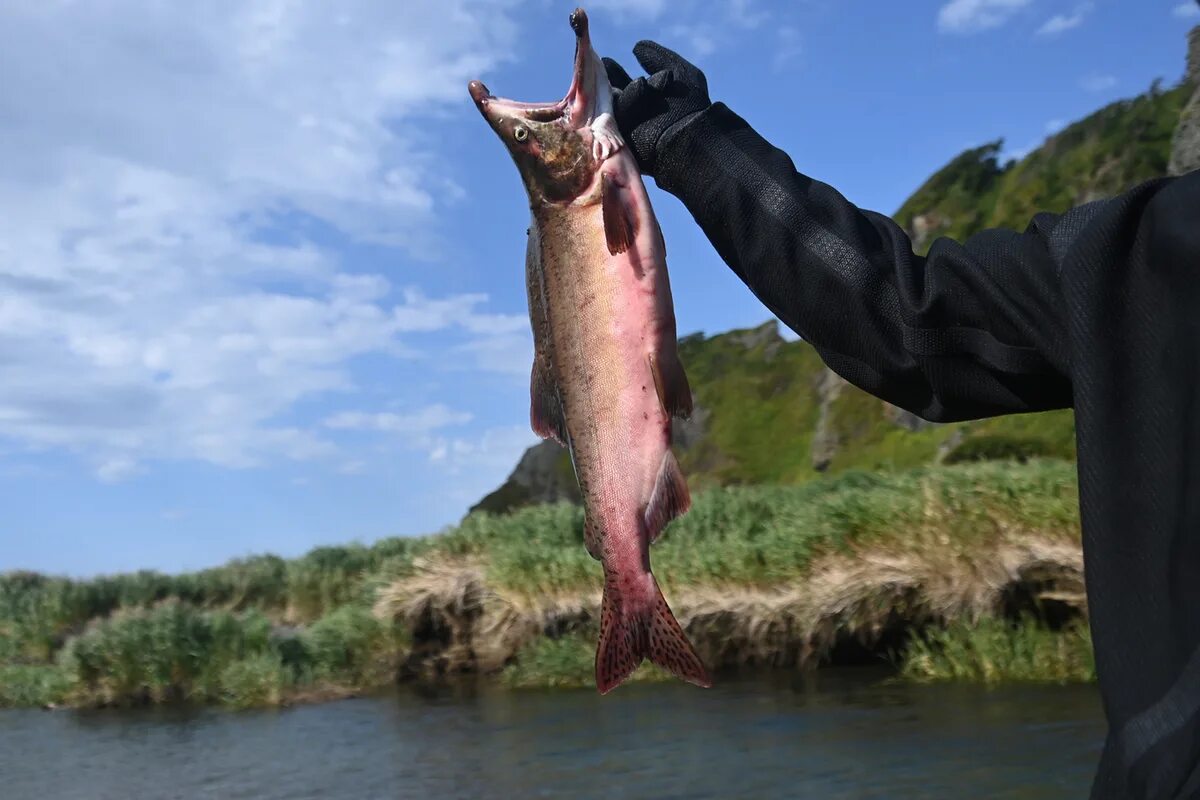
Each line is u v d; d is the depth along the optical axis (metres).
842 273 1.52
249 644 12.16
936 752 6.17
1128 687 0.91
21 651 15.02
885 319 1.49
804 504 11.13
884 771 5.88
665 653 2.03
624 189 2.06
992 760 5.88
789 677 9.32
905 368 1.47
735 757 6.60
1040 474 9.20
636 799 5.86
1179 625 0.90
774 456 31.58
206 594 17.52
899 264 1.47
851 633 9.55
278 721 9.74
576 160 2.07
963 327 1.38
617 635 2.08
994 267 1.31
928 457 23.72
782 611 9.68
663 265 2.10
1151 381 0.97
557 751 7.31
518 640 11.66
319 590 16.66
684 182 1.73
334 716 9.83
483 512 14.37
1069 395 1.35
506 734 8.12
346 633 12.58
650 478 2.09
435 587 12.40
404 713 9.66
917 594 9.16
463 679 11.69
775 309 1.62
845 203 1.61
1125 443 0.97
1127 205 1.01
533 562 11.70
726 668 10.04
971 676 8.37
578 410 2.13
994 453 19.78
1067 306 1.03
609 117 2.04
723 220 1.68
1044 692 7.61
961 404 1.43
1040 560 8.57
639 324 2.09
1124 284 1.01
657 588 2.06
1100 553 0.95
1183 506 0.92
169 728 9.74
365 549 18.22
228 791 6.97
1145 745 0.88
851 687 8.53
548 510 14.16
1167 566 0.92
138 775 7.64
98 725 10.23
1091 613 0.95
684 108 1.79
